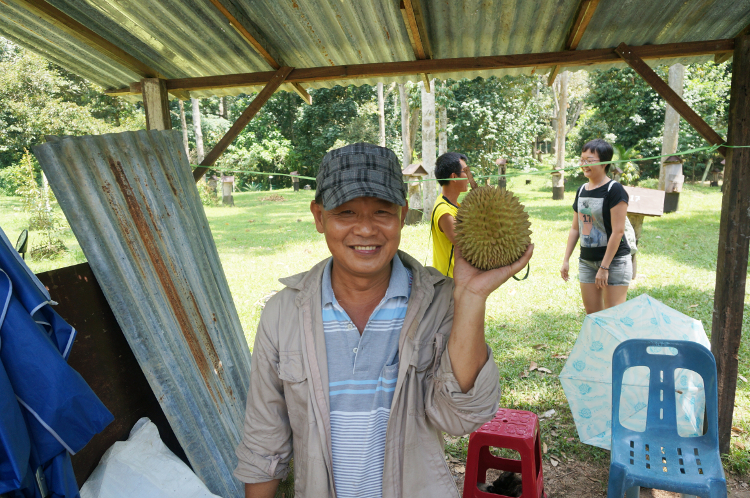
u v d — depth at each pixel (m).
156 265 2.39
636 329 2.72
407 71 3.29
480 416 1.13
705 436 2.23
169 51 3.12
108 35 2.85
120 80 3.49
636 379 2.63
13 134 16.70
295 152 28.20
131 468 2.09
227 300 3.06
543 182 22.97
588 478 2.97
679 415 2.45
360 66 3.32
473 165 19.62
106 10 2.58
